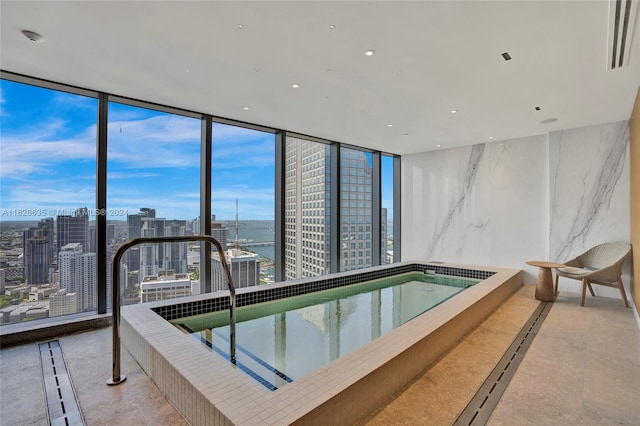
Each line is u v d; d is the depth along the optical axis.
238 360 2.97
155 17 2.39
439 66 3.18
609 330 3.58
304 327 3.93
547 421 1.99
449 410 2.07
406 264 6.76
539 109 4.41
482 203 6.46
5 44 2.76
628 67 3.16
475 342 3.21
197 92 3.83
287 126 5.23
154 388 2.31
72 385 2.34
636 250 4.15
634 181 4.34
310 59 3.05
